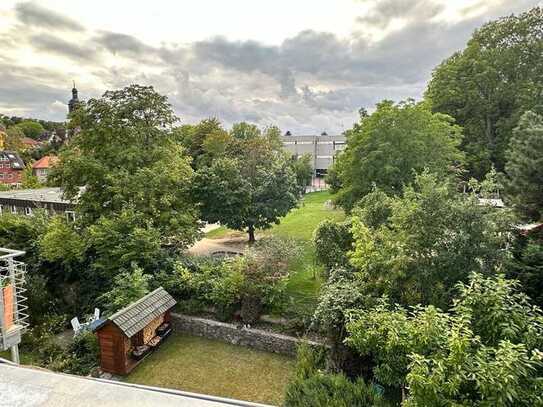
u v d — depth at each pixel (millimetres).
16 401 1581
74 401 1583
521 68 23516
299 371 8039
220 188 17656
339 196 16938
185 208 16203
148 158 16328
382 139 15008
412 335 5152
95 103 16344
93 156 15891
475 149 22625
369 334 6121
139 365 9656
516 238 8859
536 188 11328
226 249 19281
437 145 15250
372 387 6277
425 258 7855
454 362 4305
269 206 18578
